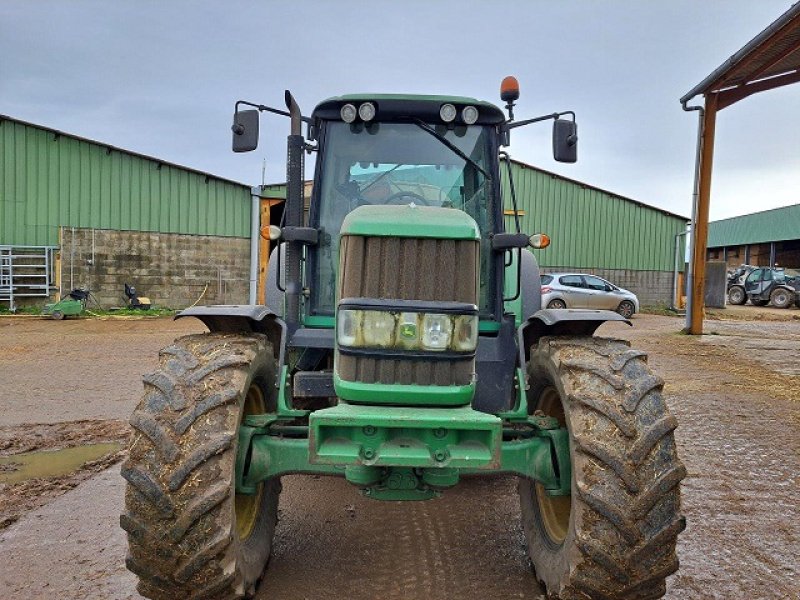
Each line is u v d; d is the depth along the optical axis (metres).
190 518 2.69
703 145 15.95
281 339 3.69
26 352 11.87
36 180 19.81
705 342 14.84
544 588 3.49
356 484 3.01
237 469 3.10
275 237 3.96
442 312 2.96
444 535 4.25
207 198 21.42
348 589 3.55
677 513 2.77
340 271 3.17
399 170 4.30
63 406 7.68
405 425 2.79
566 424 3.11
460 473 3.08
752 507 4.73
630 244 28.05
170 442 2.74
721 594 3.48
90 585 3.52
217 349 3.11
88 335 14.52
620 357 3.05
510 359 3.98
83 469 5.47
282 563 3.86
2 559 3.84
